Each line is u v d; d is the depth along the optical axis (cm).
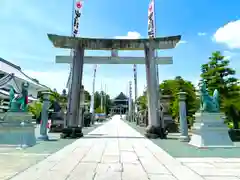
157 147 1072
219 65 1661
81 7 1798
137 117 3784
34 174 567
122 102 11050
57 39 1564
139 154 873
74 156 820
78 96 1570
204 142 1065
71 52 1725
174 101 2261
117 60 1742
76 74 1586
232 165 686
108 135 1727
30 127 1124
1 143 1060
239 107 1534
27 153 884
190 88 2377
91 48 1652
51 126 2119
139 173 584
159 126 1537
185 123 1397
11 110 1112
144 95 3516
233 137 1440
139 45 1642
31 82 3738
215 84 1622
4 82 1822
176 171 608
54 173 577
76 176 550
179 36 1573
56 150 962
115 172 592
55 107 2253
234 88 1602
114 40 1617
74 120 1544
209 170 621
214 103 1145
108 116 8331
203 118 1112
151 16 1753
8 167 643
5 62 3638
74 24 1769
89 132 2059
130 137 1563
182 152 934
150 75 1609
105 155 845
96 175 561
